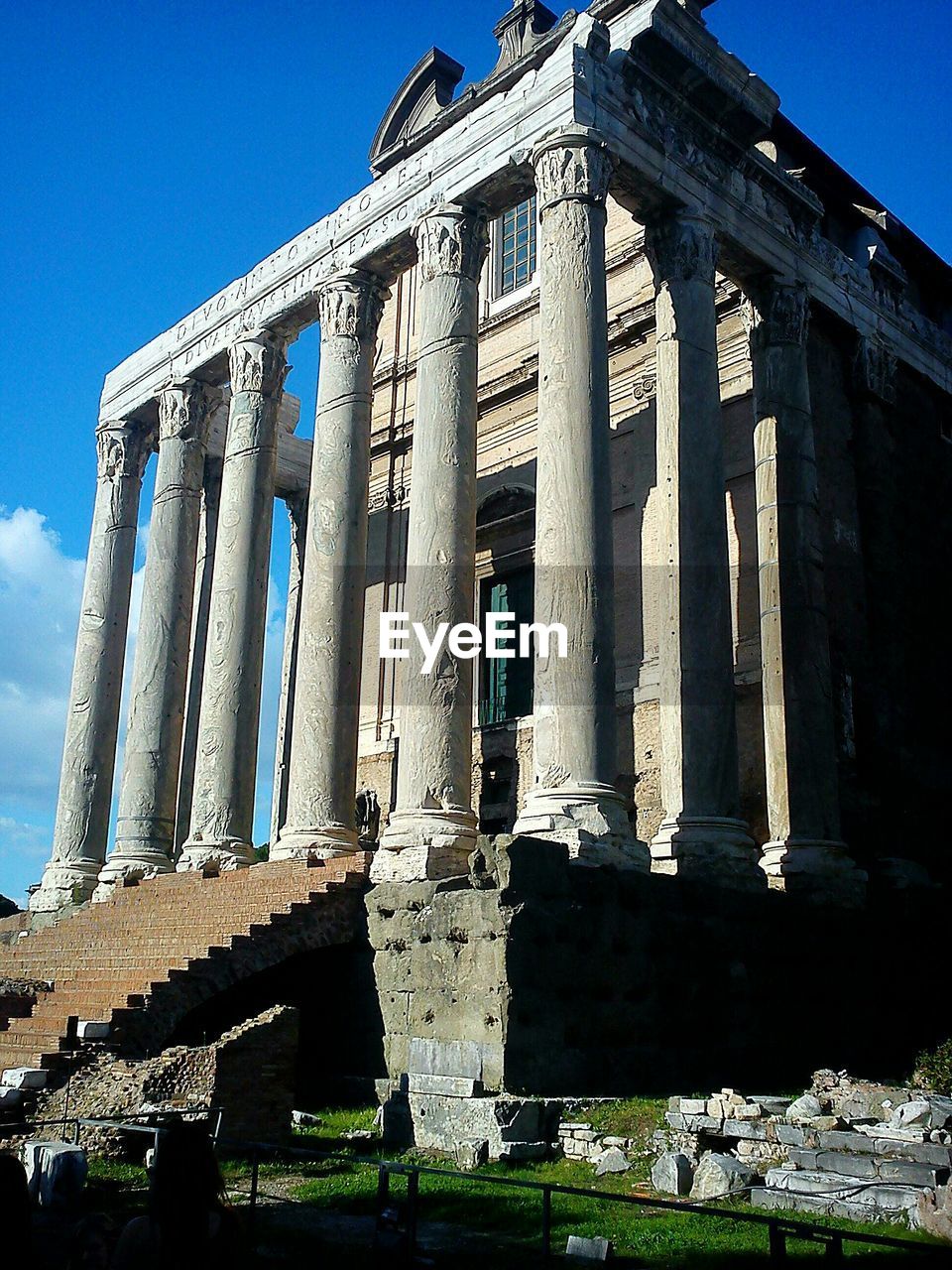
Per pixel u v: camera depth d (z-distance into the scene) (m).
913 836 23.25
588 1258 9.60
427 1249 10.02
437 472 20.61
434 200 22.50
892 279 27.45
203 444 29.03
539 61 29.05
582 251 19.44
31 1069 15.37
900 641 24.39
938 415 28.06
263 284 26.75
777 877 20.55
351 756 21.91
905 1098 13.41
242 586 25.19
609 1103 14.78
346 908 18.61
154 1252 5.17
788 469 22.78
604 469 18.59
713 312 21.64
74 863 27.44
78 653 29.48
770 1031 18.03
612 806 17.31
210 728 24.38
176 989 17.19
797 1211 10.99
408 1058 16.61
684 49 21.52
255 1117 14.56
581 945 16.06
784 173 24.25
